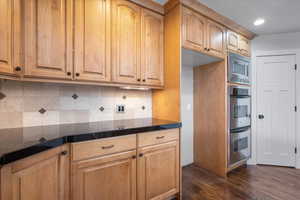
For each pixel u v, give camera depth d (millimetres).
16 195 844
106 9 1572
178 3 1840
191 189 2084
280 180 2312
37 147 935
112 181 1354
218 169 2473
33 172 938
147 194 1564
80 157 1201
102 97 1906
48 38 1274
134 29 1768
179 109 1873
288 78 2775
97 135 1262
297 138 2732
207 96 2650
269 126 2867
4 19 1047
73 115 1721
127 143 1434
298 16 2219
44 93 1560
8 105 1391
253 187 2125
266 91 2875
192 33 1965
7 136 1123
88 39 1465
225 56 2387
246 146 2736
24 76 1178
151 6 1890
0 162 748
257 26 2521
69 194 1170
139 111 2193
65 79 1367
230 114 2465
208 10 2039
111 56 1606
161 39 2020
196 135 2842
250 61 2861
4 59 1050
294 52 2727
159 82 2012
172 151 1772
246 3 1923
